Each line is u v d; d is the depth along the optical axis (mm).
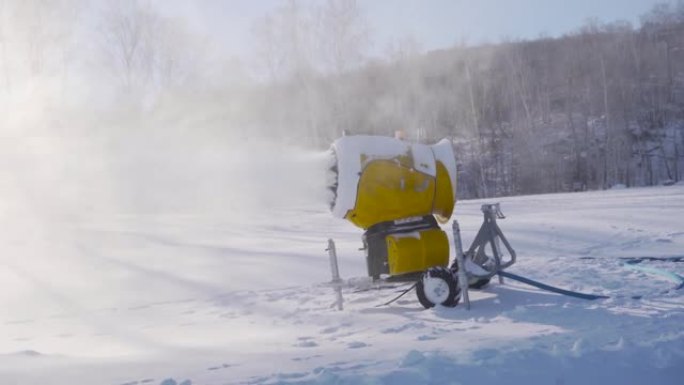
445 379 4785
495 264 8398
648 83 53562
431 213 8828
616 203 21125
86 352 7230
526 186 44906
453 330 6910
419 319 7707
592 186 45469
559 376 4934
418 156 8742
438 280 8227
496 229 8539
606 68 52188
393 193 8508
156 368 5770
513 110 50219
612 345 5535
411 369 4941
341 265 12672
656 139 50000
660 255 11555
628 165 45594
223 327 8422
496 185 45156
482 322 7277
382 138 8820
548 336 6098
